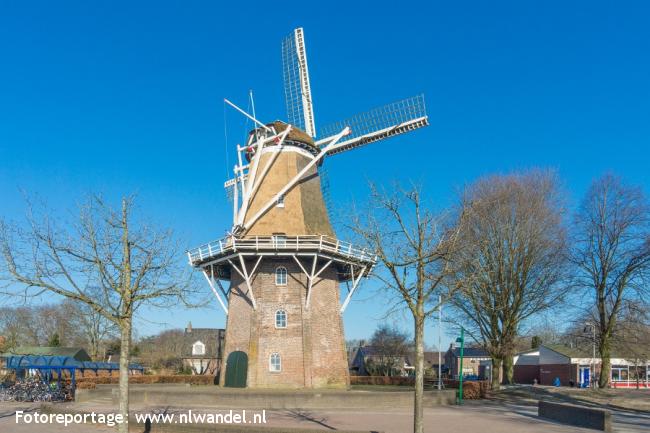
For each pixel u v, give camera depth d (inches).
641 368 2610.7
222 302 1520.7
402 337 3567.9
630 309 1461.6
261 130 1590.8
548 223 1492.4
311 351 1395.2
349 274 1595.7
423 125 1526.8
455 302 1504.7
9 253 732.7
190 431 792.3
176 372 2773.1
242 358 1419.8
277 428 738.8
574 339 1955.0
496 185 1509.6
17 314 3117.6
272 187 1523.1
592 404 1360.7
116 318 744.3
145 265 760.3
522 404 1350.9
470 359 3698.3
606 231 1510.8
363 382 1959.9
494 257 1457.9
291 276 1443.2
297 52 1722.4
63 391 1483.8
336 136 1585.9
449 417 1039.6
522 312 1518.2
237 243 1408.7
